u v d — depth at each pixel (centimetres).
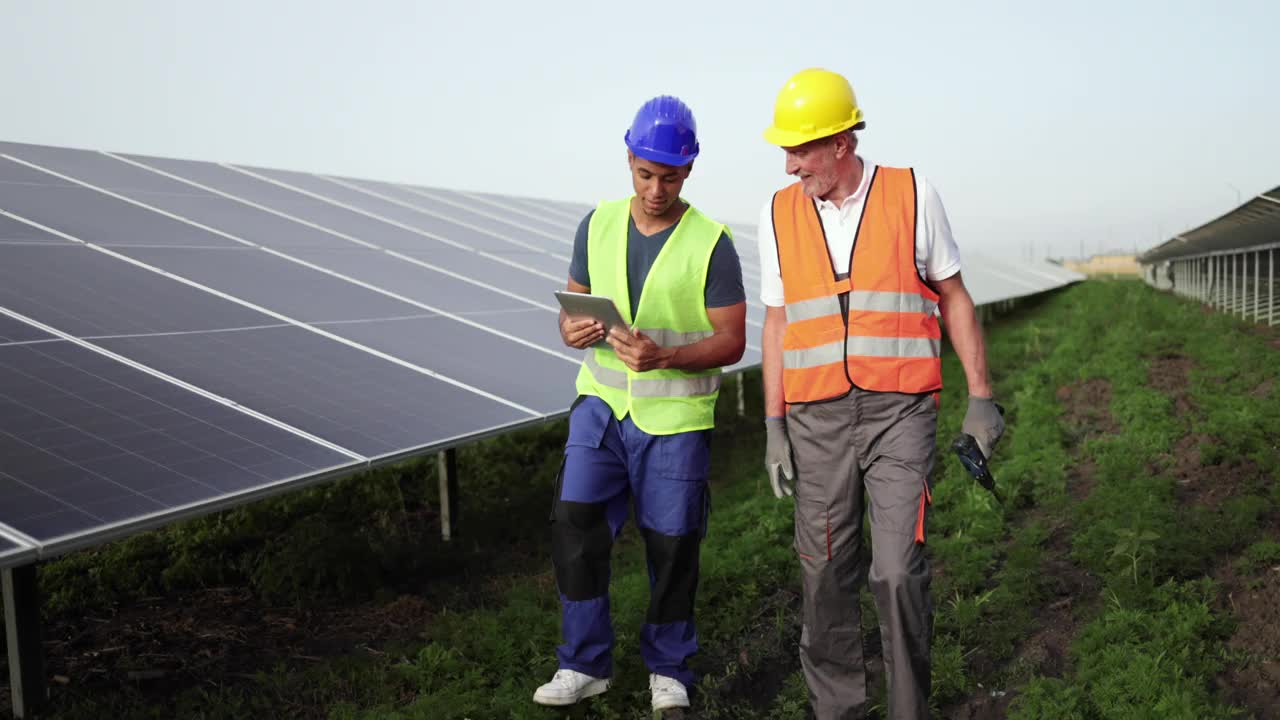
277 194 983
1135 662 414
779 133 330
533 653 457
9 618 379
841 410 340
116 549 587
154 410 420
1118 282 5494
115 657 452
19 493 325
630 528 696
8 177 736
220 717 392
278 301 625
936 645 464
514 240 1156
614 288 382
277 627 498
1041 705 392
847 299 338
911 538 321
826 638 355
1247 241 2552
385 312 672
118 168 878
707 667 453
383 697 412
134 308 536
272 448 416
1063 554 598
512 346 684
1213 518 600
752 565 579
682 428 380
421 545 639
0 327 454
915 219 334
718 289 379
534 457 916
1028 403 1060
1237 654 436
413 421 494
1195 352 1459
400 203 1166
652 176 354
